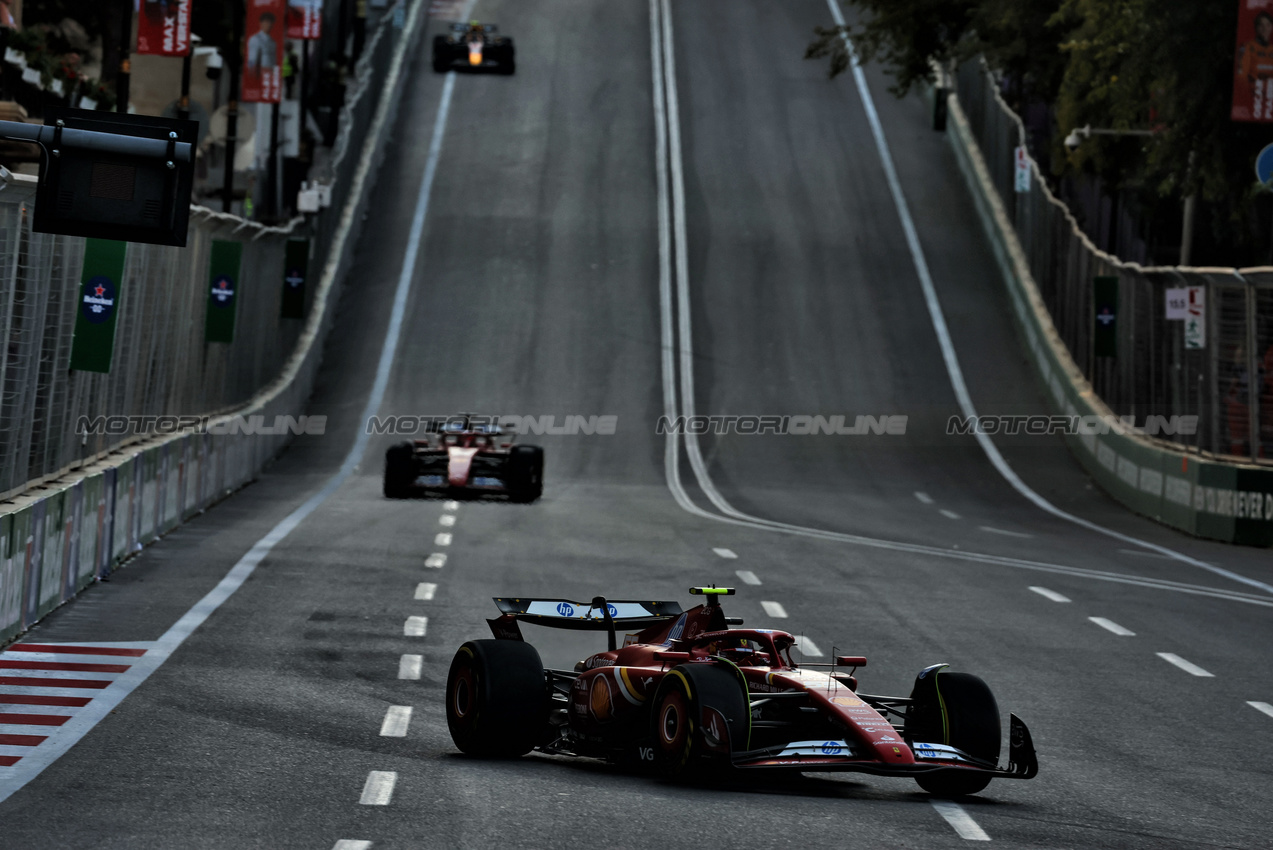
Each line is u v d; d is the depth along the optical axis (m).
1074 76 147.25
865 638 54.84
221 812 28.09
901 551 84.38
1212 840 28.92
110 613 52.66
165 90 179.88
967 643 54.59
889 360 168.25
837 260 195.50
